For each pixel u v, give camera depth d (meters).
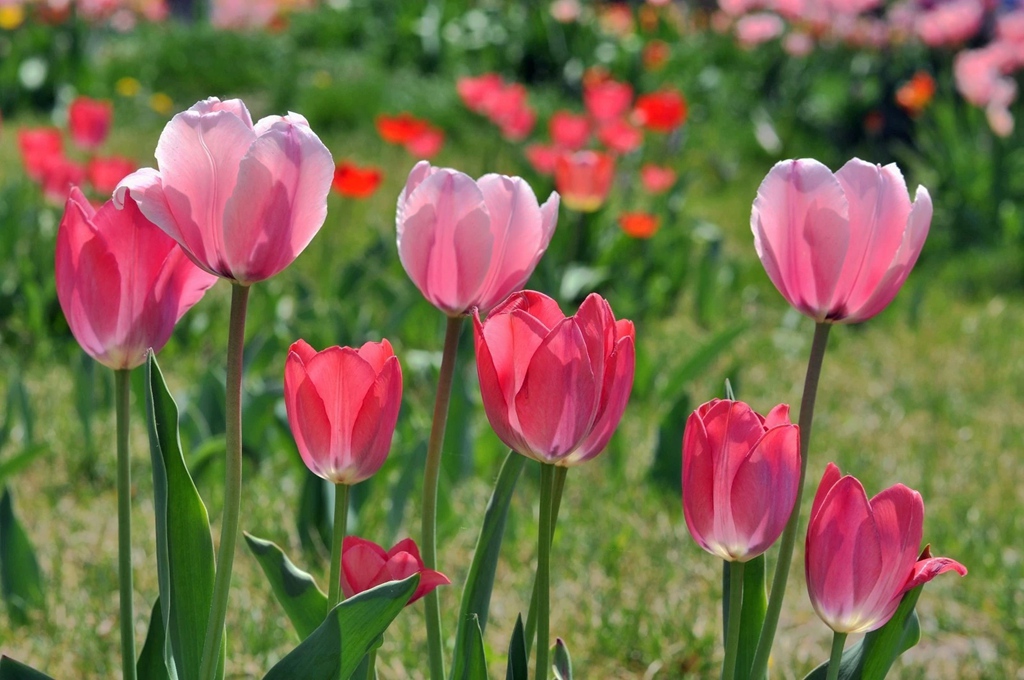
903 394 6.02
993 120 9.62
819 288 1.64
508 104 7.39
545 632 1.76
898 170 1.63
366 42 15.01
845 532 1.64
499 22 14.85
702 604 3.73
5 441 4.15
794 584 3.99
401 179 9.93
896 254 1.61
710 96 13.48
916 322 7.45
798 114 12.70
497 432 1.64
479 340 1.61
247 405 4.27
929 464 4.97
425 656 3.13
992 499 4.72
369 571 1.72
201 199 1.47
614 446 4.54
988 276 8.77
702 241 8.48
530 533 4.14
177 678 1.86
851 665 1.86
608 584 3.77
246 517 4.06
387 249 6.86
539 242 1.74
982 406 6.04
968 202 9.68
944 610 3.79
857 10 13.02
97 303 1.73
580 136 7.18
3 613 3.43
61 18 12.54
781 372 6.35
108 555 3.78
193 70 13.02
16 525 3.29
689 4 17.25
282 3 15.34
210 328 6.13
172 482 1.72
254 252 1.48
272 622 3.22
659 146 10.17
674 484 4.49
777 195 1.63
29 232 6.70
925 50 12.67
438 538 3.86
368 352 1.72
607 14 15.00
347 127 11.79
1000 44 9.94
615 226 7.77
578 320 1.59
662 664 3.35
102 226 1.69
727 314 7.57
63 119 11.77
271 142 1.44
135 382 4.71
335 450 1.67
